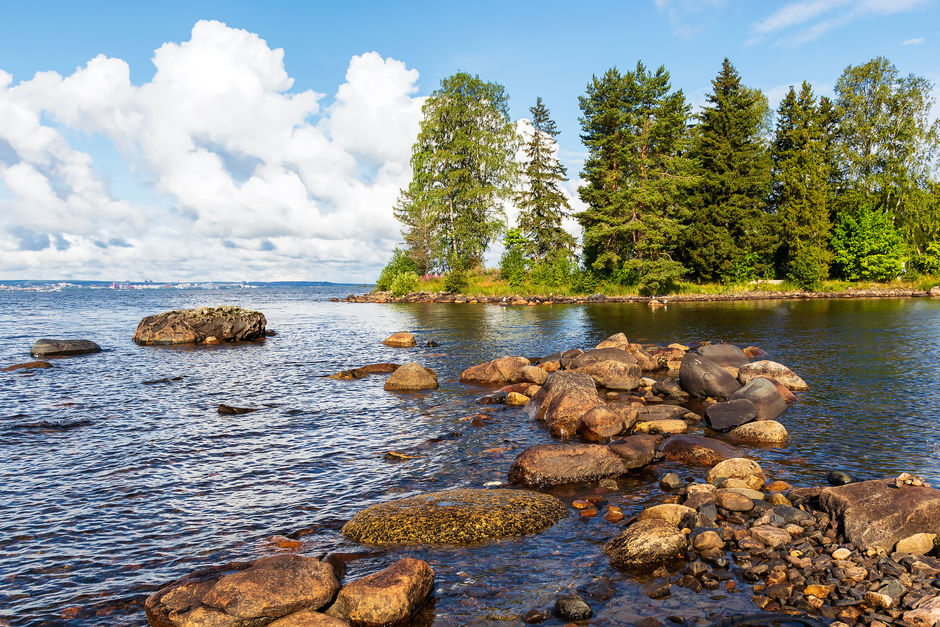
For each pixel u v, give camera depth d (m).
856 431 10.77
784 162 60.06
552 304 53.31
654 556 5.96
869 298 52.09
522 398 13.85
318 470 9.14
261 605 4.89
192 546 6.54
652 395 14.51
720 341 23.84
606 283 59.53
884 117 61.81
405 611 5.02
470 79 64.69
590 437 10.77
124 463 9.48
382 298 67.44
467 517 6.89
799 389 14.39
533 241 67.12
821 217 58.59
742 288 57.31
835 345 21.69
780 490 7.93
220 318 28.38
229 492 8.21
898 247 58.69
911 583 5.24
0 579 5.84
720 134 56.88
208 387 16.09
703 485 7.75
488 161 63.94
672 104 57.12
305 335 30.83
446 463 9.47
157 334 27.28
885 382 14.94
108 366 20.06
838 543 6.14
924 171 60.16
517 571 5.87
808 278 56.78
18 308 59.91
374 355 22.34
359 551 6.38
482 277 66.81
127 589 5.63
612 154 55.09
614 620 4.92
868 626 4.65
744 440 10.61
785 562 5.78
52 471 9.09
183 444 10.53
